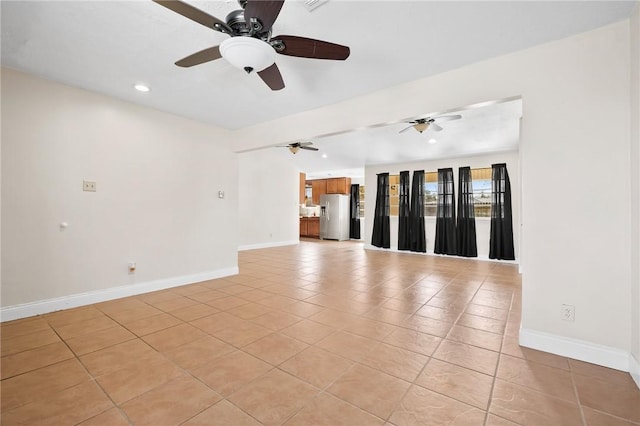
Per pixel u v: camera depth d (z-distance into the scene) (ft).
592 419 4.66
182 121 12.57
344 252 22.85
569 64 6.54
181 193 12.62
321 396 5.24
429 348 7.05
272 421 4.63
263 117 12.42
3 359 6.44
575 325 6.52
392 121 9.21
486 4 5.49
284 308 9.86
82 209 9.86
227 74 8.50
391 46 6.91
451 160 20.62
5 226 8.40
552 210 6.72
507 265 17.47
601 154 6.22
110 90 9.78
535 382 5.66
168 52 7.31
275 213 26.27
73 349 6.91
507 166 18.62
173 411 4.85
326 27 6.16
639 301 5.55
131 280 11.13
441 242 20.79
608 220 6.17
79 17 5.92
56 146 9.27
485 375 5.91
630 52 5.92
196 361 6.42
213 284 12.93
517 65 7.13
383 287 12.54
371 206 24.80
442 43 6.80
